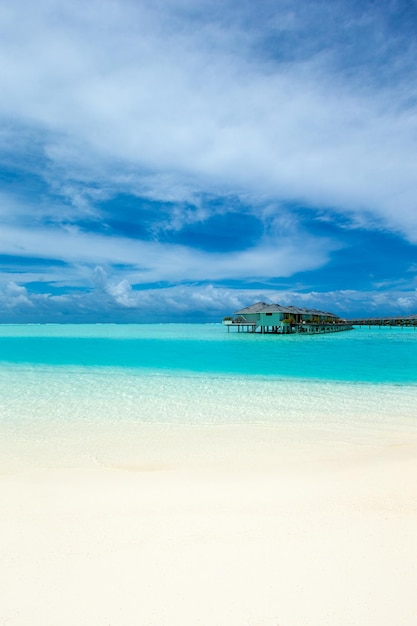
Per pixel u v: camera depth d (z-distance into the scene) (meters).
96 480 5.04
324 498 4.20
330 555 3.01
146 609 2.43
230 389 12.27
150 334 56.69
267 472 5.34
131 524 3.61
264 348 29.20
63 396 11.27
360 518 3.66
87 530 3.50
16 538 3.37
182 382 13.59
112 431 7.82
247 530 3.45
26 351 27.17
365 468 5.38
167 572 2.82
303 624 2.29
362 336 47.88
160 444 6.98
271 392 11.80
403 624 2.29
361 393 11.58
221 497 4.29
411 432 7.66
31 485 4.83
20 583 2.71
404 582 2.66
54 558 3.03
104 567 2.90
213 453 6.48
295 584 2.66
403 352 25.52
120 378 14.52
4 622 2.33
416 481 4.68
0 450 6.68
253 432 7.71
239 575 2.77
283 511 3.86
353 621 2.31
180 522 3.63
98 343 35.78
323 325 57.53
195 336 48.78
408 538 3.26
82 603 2.50
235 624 2.30
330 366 17.97
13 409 9.71
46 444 7.00
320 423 8.36
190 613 2.39
